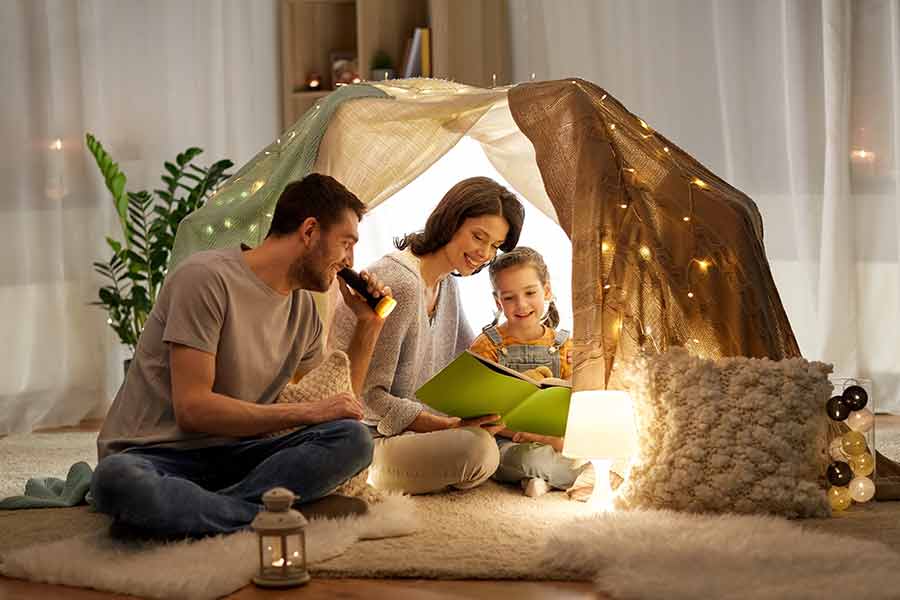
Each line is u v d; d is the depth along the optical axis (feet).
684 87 15.40
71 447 13.14
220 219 10.25
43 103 15.24
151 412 8.21
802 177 14.75
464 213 9.62
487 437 9.18
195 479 8.14
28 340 15.12
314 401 8.57
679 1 15.35
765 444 8.18
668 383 8.46
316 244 8.29
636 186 9.20
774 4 14.90
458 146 12.46
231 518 7.64
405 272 9.57
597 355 8.75
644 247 9.03
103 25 15.79
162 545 7.45
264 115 16.46
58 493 9.82
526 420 9.16
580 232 9.04
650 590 6.39
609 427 8.28
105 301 14.83
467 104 9.80
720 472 8.17
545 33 15.97
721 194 9.42
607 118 9.49
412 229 12.56
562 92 9.54
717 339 8.96
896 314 14.44
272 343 8.48
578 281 8.92
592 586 6.77
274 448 8.23
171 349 8.03
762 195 15.06
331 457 7.98
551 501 8.96
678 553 6.92
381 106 10.05
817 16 14.66
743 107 15.06
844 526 7.93
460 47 15.87
